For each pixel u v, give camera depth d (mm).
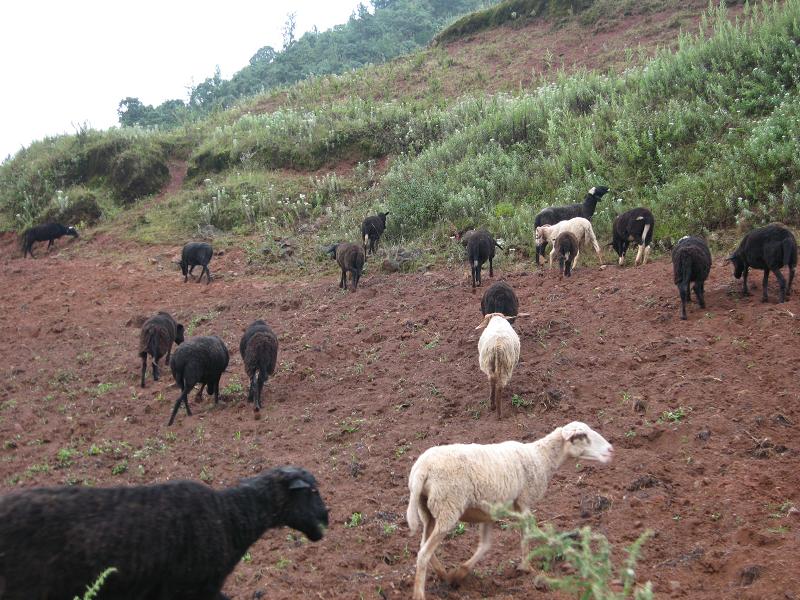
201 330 16219
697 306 12242
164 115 60406
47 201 29969
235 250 22906
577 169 20234
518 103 25781
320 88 37875
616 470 8047
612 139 20766
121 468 9602
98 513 4820
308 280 19406
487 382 10898
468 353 12195
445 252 18906
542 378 10617
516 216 19109
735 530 6637
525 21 40219
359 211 23812
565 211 17531
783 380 9430
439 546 6957
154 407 12078
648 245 15141
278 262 21297
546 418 9516
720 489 7395
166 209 27766
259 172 28906
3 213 30328
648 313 12328
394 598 6070
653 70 23094
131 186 29656
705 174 17312
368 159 28516
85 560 4660
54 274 22938
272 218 24641
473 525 7410
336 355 13398
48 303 19734
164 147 32781
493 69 35156
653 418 9086
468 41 41031
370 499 8047
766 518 6785
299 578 6512
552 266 16375
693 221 16125
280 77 69250
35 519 4609
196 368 11211
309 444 9914
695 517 6984
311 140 29453
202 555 5125
